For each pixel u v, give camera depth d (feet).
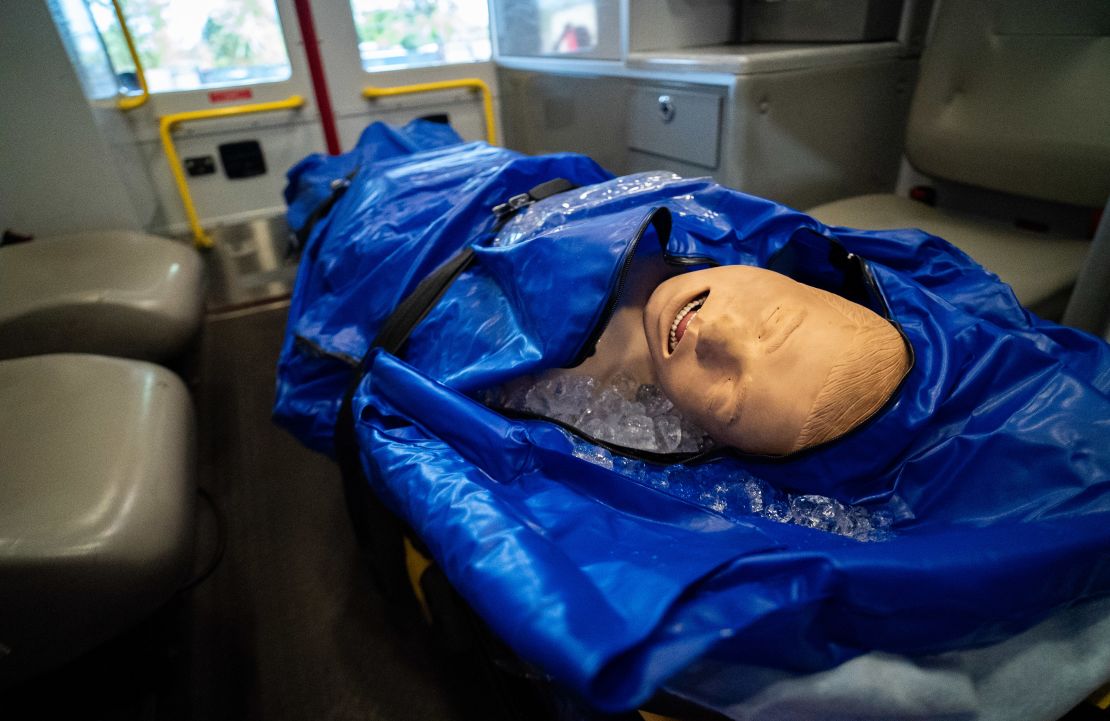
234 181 7.85
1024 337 2.34
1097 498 1.85
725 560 1.52
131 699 2.92
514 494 2.07
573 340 2.35
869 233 3.07
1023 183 3.96
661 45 5.34
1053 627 1.86
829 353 1.95
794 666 1.57
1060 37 3.59
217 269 6.94
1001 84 3.92
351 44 7.70
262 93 7.59
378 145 5.58
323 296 3.67
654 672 1.32
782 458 2.00
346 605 3.42
